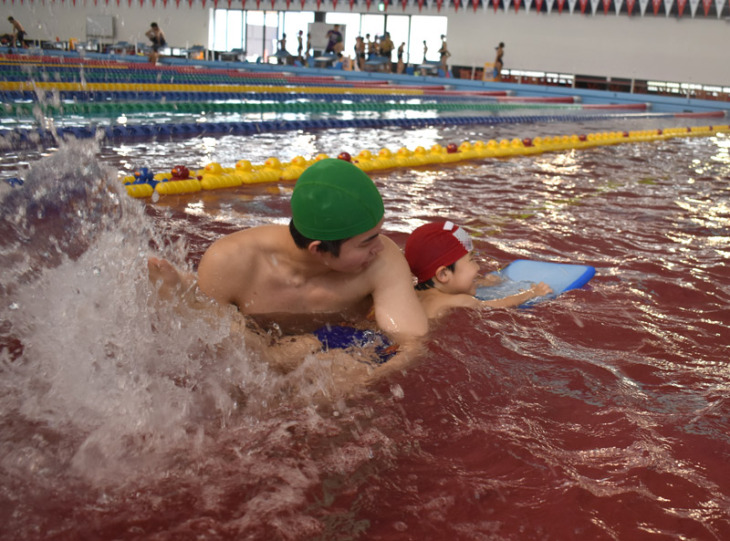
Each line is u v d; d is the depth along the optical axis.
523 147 7.25
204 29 24.33
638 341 2.05
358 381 1.67
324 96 12.95
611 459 1.38
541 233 3.51
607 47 18.67
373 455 1.36
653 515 1.21
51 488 1.21
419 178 5.18
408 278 1.99
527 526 1.17
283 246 1.89
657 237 3.51
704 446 1.45
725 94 17.50
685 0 17.34
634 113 14.68
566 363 1.86
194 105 9.72
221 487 1.24
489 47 20.31
